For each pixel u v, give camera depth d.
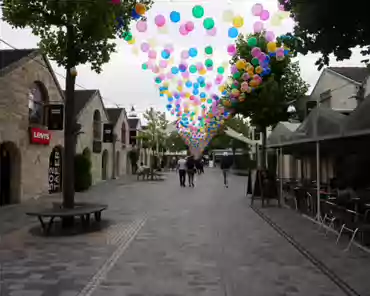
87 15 7.46
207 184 24.30
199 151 49.69
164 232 8.73
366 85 13.76
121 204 14.13
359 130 6.47
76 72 9.32
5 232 8.69
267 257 6.52
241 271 5.72
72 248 7.18
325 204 8.91
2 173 13.91
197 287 5.03
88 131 23.52
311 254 6.57
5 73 13.23
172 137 48.50
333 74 16.45
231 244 7.50
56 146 18.31
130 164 38.19
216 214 11.49
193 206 13.43
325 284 5.14
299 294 4.77
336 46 4.80
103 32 8.00
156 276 5.49
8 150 14.27
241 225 9.59
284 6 4.80
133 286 5.07
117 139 32.34
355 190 9.12
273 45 8.17
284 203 13.48
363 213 7.94
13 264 6.10
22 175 14.60
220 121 19.05
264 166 14.69
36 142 15.44
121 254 6.73
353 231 7.11
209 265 6.04
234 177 32.28
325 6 4.21
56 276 5.49
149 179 29.72
